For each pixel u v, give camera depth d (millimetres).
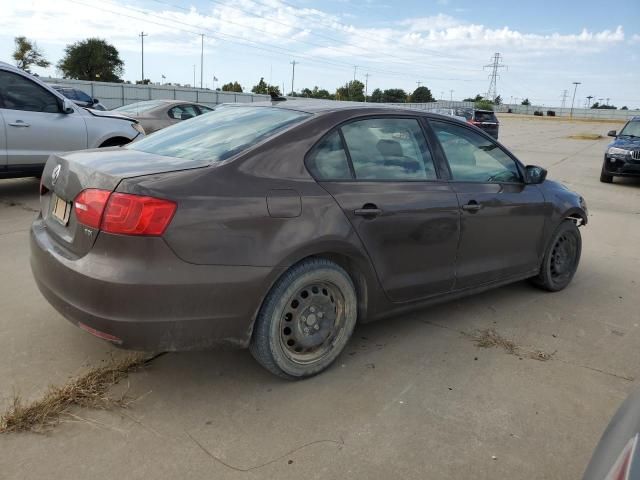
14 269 4637
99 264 2531
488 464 2459
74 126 7480
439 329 3881
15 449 2408
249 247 2678
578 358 3541
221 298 2625
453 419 2785
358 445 2547
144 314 2502
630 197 10953
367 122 3357
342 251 3037
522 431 2713
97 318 2533
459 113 26750
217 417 2713
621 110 101875
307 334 3047
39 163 7191
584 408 2945
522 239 4281
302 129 3043
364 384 3080
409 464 2434
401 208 3305
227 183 2682
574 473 2426
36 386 2881
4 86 6852
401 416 2789
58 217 2994
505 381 3193
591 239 7031
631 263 5926
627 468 1309
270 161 2863
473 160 3977
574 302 4590
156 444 2492
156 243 2479
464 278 3838
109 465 2342
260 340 2850
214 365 3209
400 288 3424
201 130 3406
